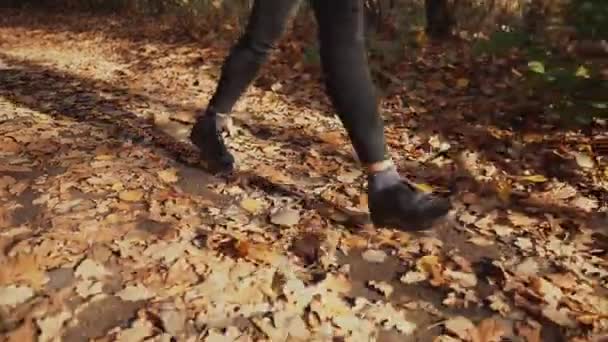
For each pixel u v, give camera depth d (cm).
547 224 301
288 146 391
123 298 237
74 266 253
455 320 235
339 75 254
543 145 389
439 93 502
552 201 324
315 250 271
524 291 251
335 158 375
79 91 521
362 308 239
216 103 326
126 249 265
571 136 396
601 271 266
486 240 288
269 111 465
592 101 394
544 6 594
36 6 1256
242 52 310
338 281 253
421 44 649
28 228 277
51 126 411
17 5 1264
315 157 374
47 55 732
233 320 229
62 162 348
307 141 402
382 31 668
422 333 228
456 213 311
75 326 223
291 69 587
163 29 882
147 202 305
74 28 971
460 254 277
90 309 231
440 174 358
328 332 226
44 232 273
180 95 516
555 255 277
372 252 274
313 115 459
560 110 405
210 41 762
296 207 309
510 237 291
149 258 260
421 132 421
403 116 454
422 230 268
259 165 357
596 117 392
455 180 349
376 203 266
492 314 239
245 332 223
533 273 264
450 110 461
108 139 389
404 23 723
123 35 859
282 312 234
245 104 479
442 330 230
